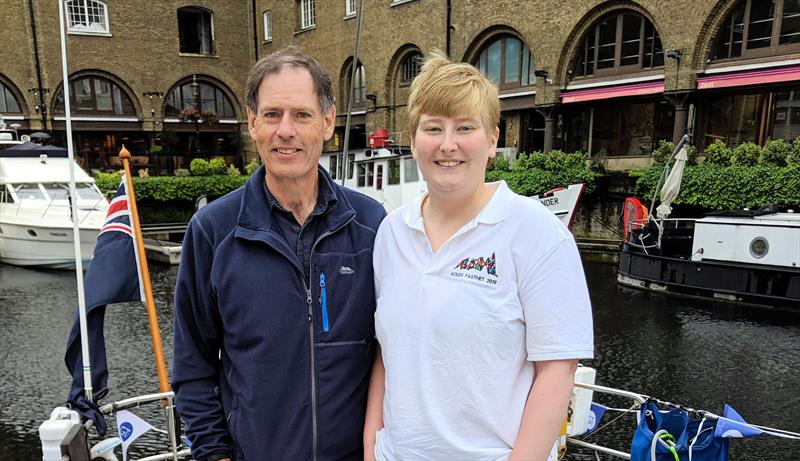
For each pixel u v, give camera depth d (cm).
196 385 179
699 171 1341
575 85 1741
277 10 2669
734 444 534
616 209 1538
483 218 149
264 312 165
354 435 176
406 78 2200
